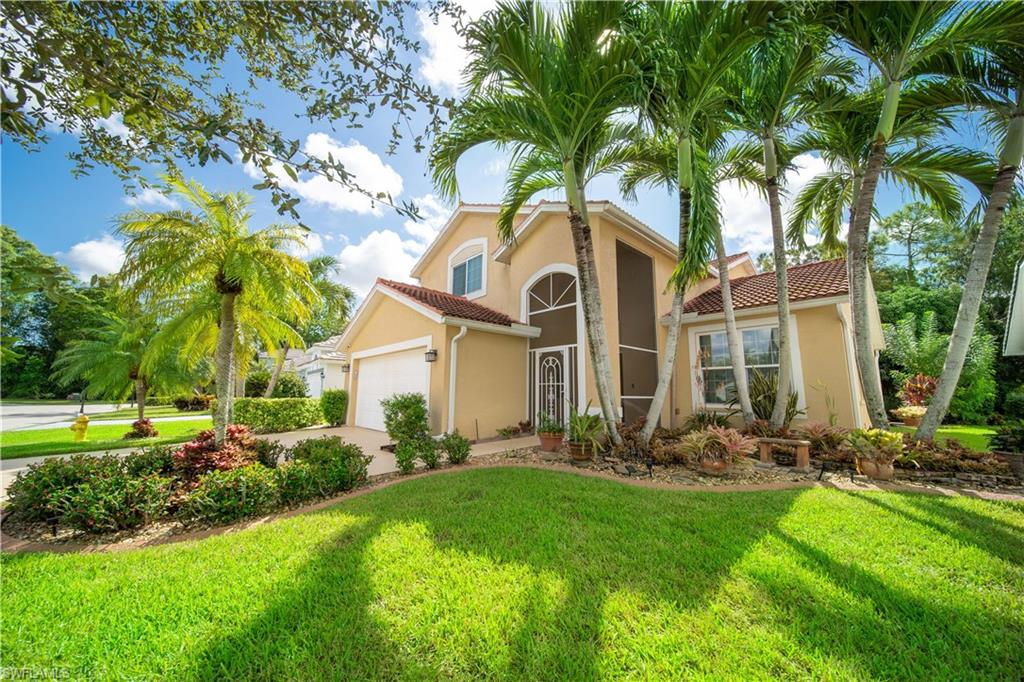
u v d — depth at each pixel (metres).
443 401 11.36
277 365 22.69
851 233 9.30
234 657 2.87
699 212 7.80
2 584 3.83
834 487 7.07
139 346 14.82
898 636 3.07
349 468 7.05
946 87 8.41
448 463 8.98
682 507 5.81
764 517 5.43
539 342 14.00
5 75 1.90
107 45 2.37
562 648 2.92
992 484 7.06
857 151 9.89
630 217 12.61
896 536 4.82
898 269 28.81
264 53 3.05
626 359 13.64
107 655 2.87
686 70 7.55
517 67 7.27
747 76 8.88
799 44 7.44
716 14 7.17
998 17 7.09
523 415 13.62
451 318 11.45
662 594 3.57
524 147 8.95
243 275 7.09
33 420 22.16
